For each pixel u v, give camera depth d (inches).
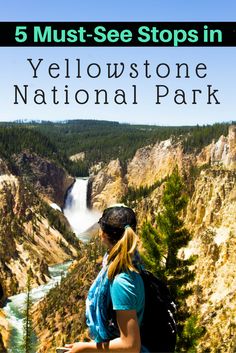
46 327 4025.6
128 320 265.3
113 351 266.7
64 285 4547.2
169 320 280.5
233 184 3870.6
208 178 4170.8
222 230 3417.8
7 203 7332.7
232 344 2252.7
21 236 6870.1
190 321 1289.4
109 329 275.7
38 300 5142.7
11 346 3747.5
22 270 6013.8
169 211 1384.1
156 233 1387.8
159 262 1362.0
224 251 3142.2
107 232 286.4
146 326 276.8
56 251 7308.1
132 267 272.2
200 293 2815.0
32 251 6614.2
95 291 285.0
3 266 5792.3
